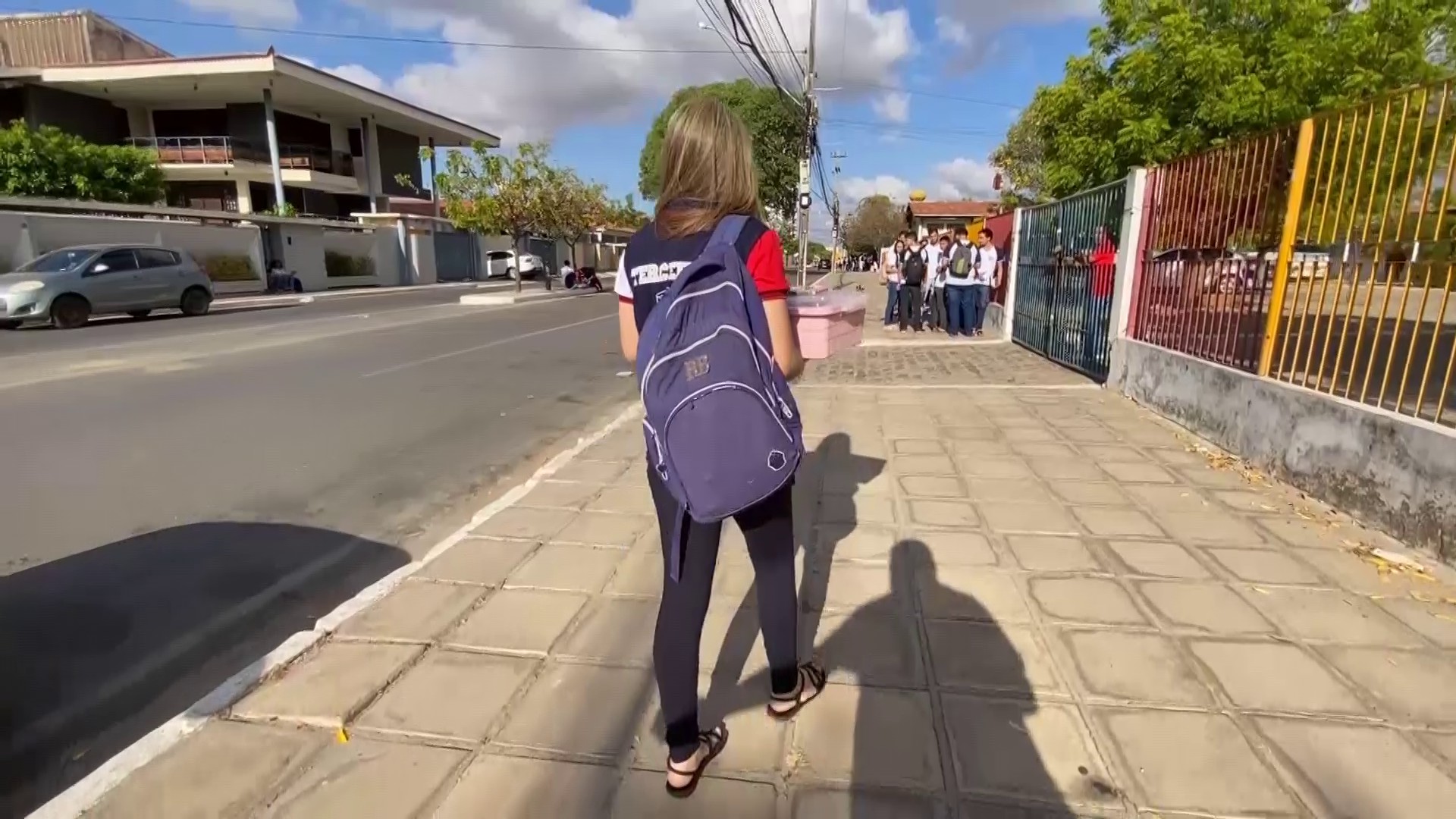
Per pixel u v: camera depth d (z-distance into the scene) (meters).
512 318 17.11
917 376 8.76
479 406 7.57
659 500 1.99
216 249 24.42
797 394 7.66
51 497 4.75
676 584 2.01
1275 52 12.06
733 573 3.44
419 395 8.06
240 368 9.66
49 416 6.87
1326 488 4.24
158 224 21.98
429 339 13.00
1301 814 1.98
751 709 2.45
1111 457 5.23
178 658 2.96
